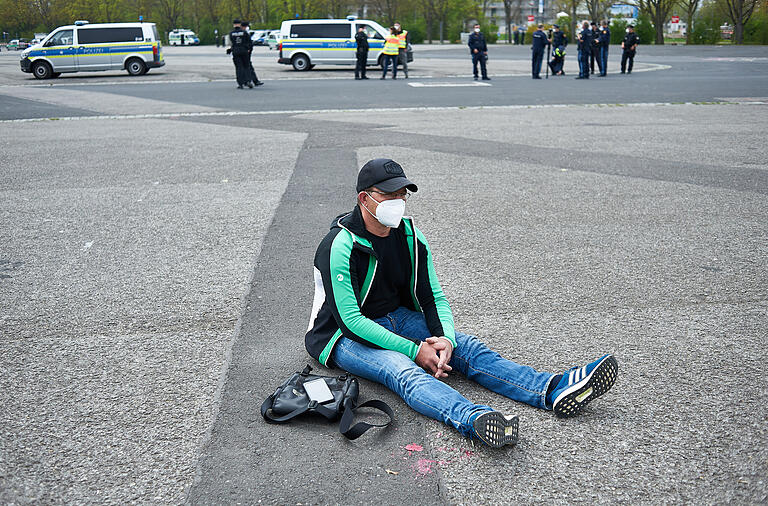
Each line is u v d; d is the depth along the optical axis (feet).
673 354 13.19
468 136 39.45
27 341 14.19
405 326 12.03
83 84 80.33
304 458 10.04
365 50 81.76
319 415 11.12
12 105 58.34
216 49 198.49
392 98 60.59
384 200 11.05
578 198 25.27
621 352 13.29
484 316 15.08
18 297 16.65
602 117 47.03
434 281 12.18
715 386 11.93
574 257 18.92
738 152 33.71
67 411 11.40
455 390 11.07
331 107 54.70
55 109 55.21
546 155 33.47
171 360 13.23
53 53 90.43
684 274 17.57
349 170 30.35
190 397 11.83
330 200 25.29
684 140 37.32
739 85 67.36
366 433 10.68
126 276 17.94
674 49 147.23
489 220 22.53
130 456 10.12
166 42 293.02
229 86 74.08
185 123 46.50
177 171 30.76
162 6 293.84
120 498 9.19
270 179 28.84
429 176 29.04
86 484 9.48
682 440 10.32
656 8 202.69
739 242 20.10
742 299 15.93
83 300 16.39
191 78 86.07
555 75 86.38
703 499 9.00
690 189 26.43
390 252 11.73
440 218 22.81
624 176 28.73
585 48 78.95
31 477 9.64
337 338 11.98
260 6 290.76
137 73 93.45
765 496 9.02
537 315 15.10
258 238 20.93
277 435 10.66
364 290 11.68
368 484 9.42
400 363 11.18
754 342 13.67
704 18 200.64
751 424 10.72
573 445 10.24
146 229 22.08
